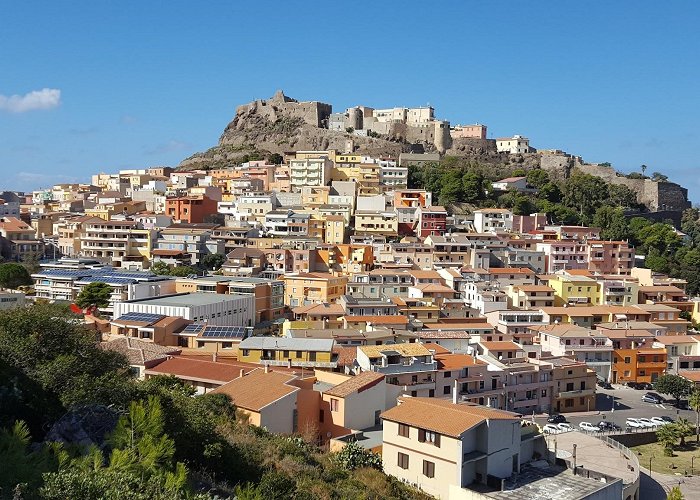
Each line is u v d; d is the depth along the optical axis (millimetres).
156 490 32188
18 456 33031
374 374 88250
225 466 50500
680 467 105625
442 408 73500
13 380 51250
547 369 128125
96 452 34625
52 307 79312
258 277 171000
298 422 77438
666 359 149500
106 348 79125
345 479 58594
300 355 103312
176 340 108688
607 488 69500
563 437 107375
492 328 145250
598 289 183875
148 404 43312
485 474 69188
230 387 78375
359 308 144750
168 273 178375
